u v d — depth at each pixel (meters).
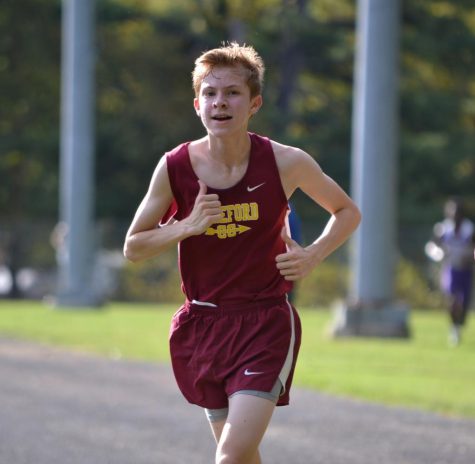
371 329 40.72
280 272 12.44
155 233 12.17
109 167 90.94
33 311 55.00
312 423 21.61
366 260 41.88
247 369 12.20
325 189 12.70
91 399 24.55
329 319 52.00
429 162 88.94
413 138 90.25
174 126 89.69
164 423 21.61
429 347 37.41
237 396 12.11
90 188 59.62
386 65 42.00
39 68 90.19
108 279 76.81
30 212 92.38
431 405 23.92
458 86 97.38
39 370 29.38
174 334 12.77
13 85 90.00
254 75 12.31
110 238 78.44
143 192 91.00
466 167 94.31
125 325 45.03
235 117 12.12
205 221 12.01
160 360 31.89
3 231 82.75
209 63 12.23
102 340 37.84
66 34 60.09
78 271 59.25
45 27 89.81
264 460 18.22
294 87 93.62
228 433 11.88
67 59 59.62
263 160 12.35
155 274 76.50
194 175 12.37
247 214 12.30
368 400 24.53
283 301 12.65
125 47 90.81
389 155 42.22
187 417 22.31
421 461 18.25
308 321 50.06
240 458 11.81
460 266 39.62
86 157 59.34
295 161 12.45
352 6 94.75
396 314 41.06
